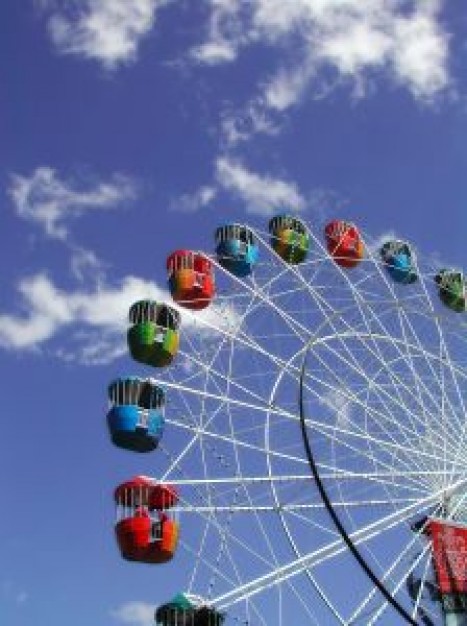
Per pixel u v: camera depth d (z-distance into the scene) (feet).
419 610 89.40
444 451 104.94
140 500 103.14
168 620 94.43
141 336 114.52
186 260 120.57
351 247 128.36
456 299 128.26
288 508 98.12
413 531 97.60
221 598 94.68
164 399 109.50
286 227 129.08
